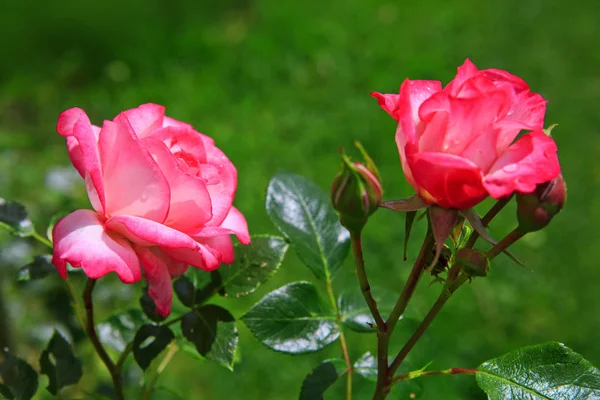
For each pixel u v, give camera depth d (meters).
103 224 0.52
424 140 0.50
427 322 0.54
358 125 2.03
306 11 2.56
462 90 0.50
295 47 2.32
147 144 0.52
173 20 2.49
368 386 1.36
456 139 0.49
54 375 0.63
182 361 1.42
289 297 0.60
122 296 1.06
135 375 0.88
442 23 2.52
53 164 1.75
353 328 0.62
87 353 1.01
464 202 0.50
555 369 0.53
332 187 0.50
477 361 1.46
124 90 2.17
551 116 2.13
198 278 0.60
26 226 0.62
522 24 2.56
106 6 2.39
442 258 0.53
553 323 1.57
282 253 0.60
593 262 1.70
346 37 2.39
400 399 0.61
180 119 2.04
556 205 0.50
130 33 2.38
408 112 0.49
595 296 1.63
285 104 2.13
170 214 0.52
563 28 2.54
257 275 0.60
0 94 2.06
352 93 2.17
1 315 0.79
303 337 0.59
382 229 1.70
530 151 0.49
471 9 2.62
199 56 2.31
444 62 2.32
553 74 2.32
